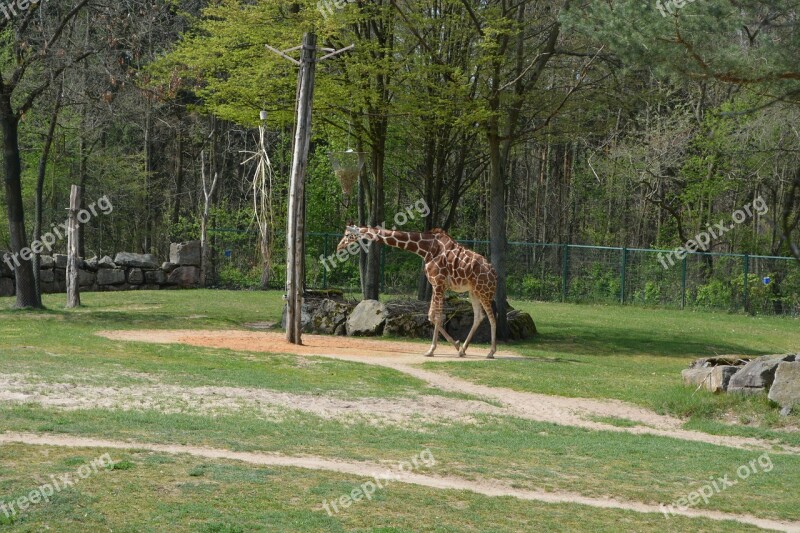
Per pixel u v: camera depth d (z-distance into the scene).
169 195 49.69
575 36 25.53
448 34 26.75
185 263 41.34
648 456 11.41
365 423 12.53
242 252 43.25
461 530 7.57
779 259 39.72
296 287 21.27
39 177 26.78
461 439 11.87
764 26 15.77
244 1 30.81
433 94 26.69
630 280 41.62
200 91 26.41
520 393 16.41
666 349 25.59
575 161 51.66
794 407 14.70
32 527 6.99
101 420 11.02
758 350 26.33
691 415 15.16
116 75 26.61
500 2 27.64
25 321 23.17
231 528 7.20
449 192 44.91
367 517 7.74
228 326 25.81
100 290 38.31
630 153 42.94
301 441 10.82
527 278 43.28
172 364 16.33
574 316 34.53
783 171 40.69
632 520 8.30
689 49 15.60
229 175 56.03
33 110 37.16
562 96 27.23
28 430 10.14
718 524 8.40
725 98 43.41
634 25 15.88
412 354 20.95
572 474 10.13
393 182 43.22
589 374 18.88
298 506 7.94
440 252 21.16
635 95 27.50
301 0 23.92
